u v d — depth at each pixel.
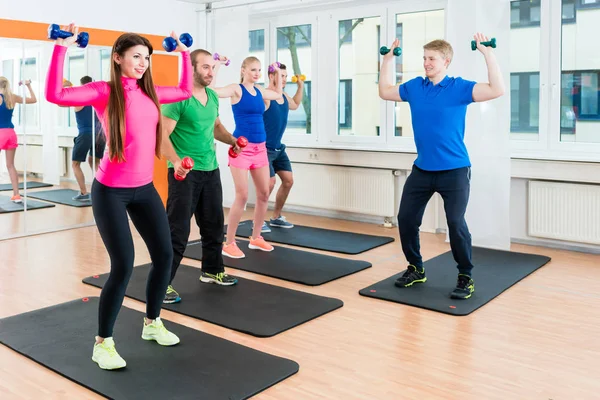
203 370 2.98
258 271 4.80
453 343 3.39
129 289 4.28
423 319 3.78
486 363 3.12
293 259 5.19
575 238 5.47
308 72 7.25
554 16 5.61
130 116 2.77
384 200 6.55
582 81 5.57
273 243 5.87
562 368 3.07
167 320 3.68
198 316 3.77
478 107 5.66
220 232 4.34
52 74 2.56
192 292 4.24
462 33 5.73
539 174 5.57
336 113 7.07
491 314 3.87
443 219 6.29
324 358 3.18
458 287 4.21
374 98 6.78
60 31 2.54
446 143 4.07
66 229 6.54
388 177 6.50
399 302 4.08
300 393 2.78
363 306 4.03
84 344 3.30
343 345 3.36
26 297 4.16
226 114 7.55
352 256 5.39
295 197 7.26
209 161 4.03
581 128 5.64
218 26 7.51
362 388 2.84
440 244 5.83
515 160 5.68
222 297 4.14
